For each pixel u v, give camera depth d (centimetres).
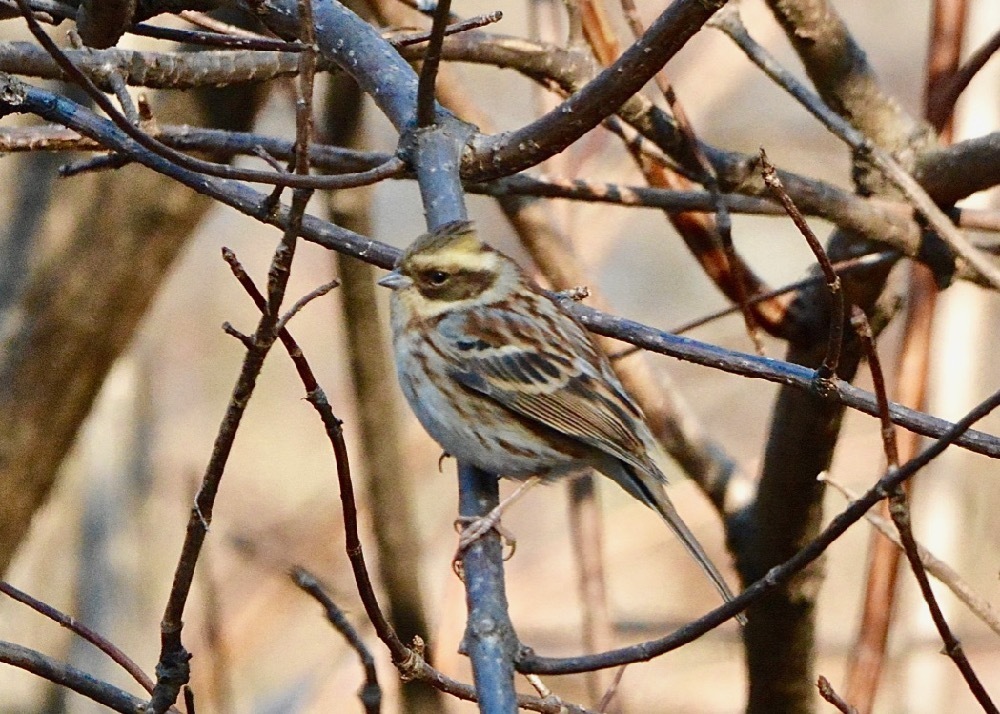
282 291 611
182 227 1212
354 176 745
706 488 1105
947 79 1068
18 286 1243
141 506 1473
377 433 1256
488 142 871
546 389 996
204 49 1239
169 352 2067
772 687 1103
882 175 1044
